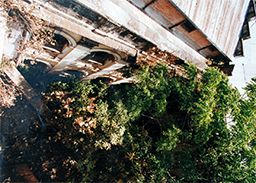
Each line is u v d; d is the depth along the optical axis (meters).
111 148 11.24
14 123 11.91
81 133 11.11
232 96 9.81
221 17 8.97
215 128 9.62
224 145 9.55
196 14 7.64
